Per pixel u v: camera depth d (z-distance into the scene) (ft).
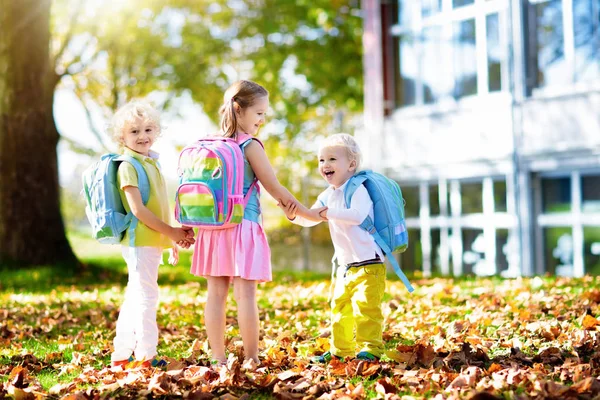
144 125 15.48
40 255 41.98
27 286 36.06
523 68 41.86
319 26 73.56
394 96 48.65
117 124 15.62
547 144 40.88
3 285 36.37
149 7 66.03
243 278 14.64
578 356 14.42
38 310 25.26
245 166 14.84
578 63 39.75
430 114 46.29
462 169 44.70
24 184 41.91
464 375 12.84
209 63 72.90
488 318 19.19
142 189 15.11
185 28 71.36
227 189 14.20
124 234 15.24
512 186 42.37
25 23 41.65
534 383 12.16
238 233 14.49
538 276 30.78
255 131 15.42
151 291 15.14
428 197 46.98
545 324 17.65
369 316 14.65
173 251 15.89
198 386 13.07
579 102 39.47
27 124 41.98
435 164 46.14
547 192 41.57
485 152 43.57
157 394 12.71
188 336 19.67
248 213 14.75
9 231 41.75
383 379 12.76
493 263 43.52
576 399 11.51
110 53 68.18
